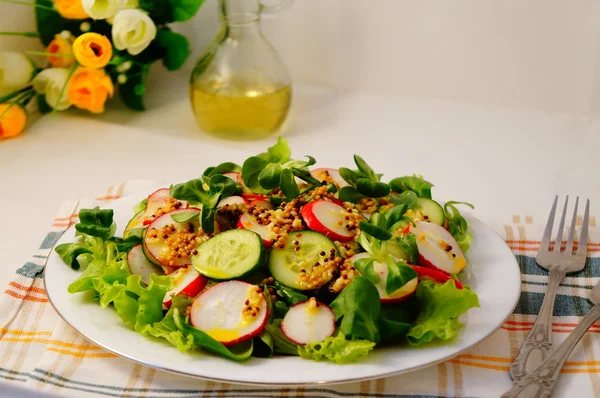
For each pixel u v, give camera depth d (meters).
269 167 0.53
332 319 0.44
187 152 0.76
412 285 0.46
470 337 0.44
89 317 0.46
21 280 0.53
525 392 0.43
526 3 0.82
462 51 0.86
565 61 0.84
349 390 0.45
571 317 0.51
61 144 0.77
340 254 0.48
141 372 0.46
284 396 0.44
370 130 0.81
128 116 0.84
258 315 0.44
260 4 0.76
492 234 0.54
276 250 0.48
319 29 0.88
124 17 0.76
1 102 0.78
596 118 0.85
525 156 0.76
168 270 0.49
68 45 0.79
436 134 0.81
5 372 0.46
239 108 0.76
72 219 0.61
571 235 0.57
